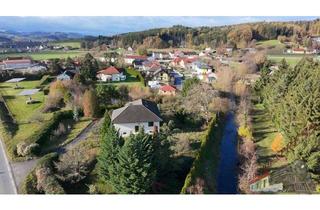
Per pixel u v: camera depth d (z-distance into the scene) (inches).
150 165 1211.9
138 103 1899.6
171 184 1330.0
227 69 3245.6
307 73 2010.3
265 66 2834.6
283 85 2116.1
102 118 2068.2
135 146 1195.3
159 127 1819.6
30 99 2394.2
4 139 1717.5
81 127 1935.3
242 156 1644.9
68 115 2082.9
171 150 1450.5
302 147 1390.3
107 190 1268.5
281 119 1742.1
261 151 1705.2
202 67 3779.5
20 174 1365.7
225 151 1764.3
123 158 1187.3
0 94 2559.1
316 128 1576.0
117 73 3331.7
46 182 1230.9
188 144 1638.8
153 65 3954.2
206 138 1667.1
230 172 1525.6
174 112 2042.3
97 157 1441.9
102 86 2410.2
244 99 2578.7
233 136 1967.3
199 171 1370.6
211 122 1930.4
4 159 1509.6
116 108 2224.4
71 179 1300.4
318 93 1614.2
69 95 2245.3
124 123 1780.3
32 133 1765.5
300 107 1611.7
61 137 1788.9
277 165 1509.6
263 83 2684.5
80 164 1369.3
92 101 2075.5
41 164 1355.8
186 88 2418.8
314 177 1332.4
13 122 1966.0
